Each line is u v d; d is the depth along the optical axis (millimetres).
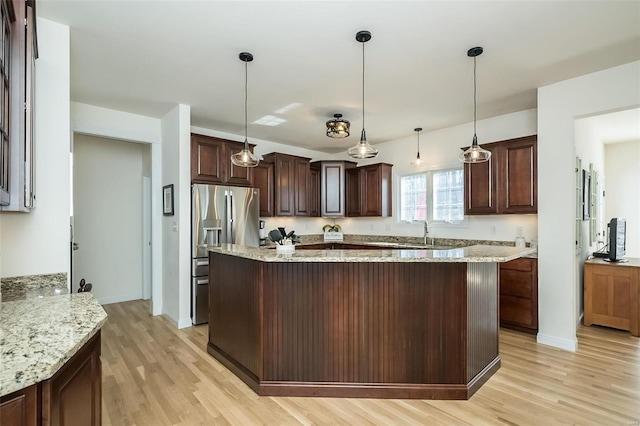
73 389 1221
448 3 2078
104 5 2094
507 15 2207
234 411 2246
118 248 5207
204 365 2943
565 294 3289
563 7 2125
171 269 4215
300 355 2482
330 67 2967
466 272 2385
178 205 4020
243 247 3111
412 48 2635
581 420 2098
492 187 4082
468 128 4777
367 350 2457
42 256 2234
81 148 4875
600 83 3068
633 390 2455
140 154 5426
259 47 2615
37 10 2129
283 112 4223
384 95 3654
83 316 1494
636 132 5238
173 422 2119
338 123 4223
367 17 2223
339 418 2162
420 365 2430
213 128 4973
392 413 2217
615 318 3770
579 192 3971
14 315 1508
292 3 2070
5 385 884
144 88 3434
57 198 2293
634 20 2268
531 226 4145
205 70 3021
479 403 2314
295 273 2484
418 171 5398
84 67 2955
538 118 3457
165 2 2059
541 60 2855
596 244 5062
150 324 4086
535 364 2908
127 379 2680
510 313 3828
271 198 5449
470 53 2707
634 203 5789
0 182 1425
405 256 2342
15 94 1652
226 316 2961
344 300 2465
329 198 6113
